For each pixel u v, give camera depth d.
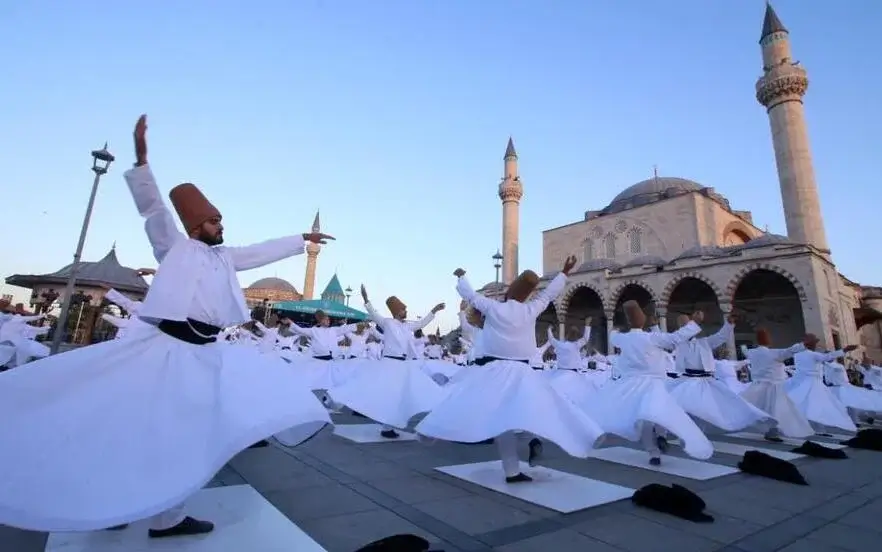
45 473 2.24
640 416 5.95
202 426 2.68
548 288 5.34
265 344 14.68
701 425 8.89
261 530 3.25
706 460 6.96
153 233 3.15
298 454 6.09
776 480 5.84
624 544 3.46
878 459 7.78
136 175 3.03
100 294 32.22
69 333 33.62
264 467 5.30
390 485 4.78
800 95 34.19
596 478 5.52
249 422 2.61
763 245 31.31
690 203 41.78
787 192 33.22
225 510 3.63
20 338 13.94
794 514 4.44
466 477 5.18
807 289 28.72
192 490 2.38
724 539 3.67
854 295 42.31
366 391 7.52
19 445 2.28
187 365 2.91
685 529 3.85
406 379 7.75
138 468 2.41
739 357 39.72
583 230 49.38
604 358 19.61
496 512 4.06
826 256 31.80
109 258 36.09
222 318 3.23
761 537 3.78
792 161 33.22
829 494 5.28
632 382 6.65
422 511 3.99
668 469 6.16
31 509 2.13
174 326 3.01
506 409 4.51
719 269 32.88
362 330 15.03
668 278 35.47
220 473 4.93
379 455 6.28
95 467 2.35
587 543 3.44
